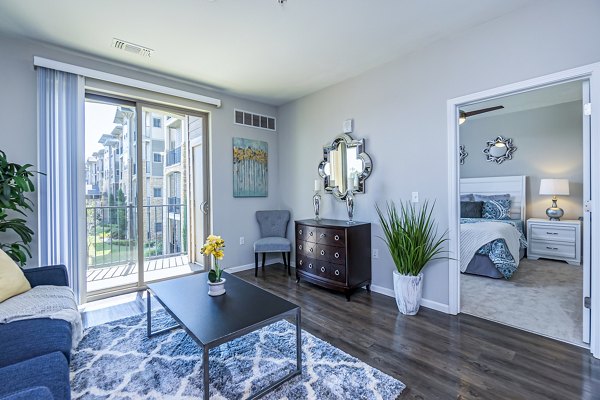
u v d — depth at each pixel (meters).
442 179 2.71
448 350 2.05
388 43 2.73
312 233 3.41
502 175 5.34
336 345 2.13
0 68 2.53
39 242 2.65
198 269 4.08
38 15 2.23
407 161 2.98
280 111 4.62
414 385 1.68
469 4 2.16
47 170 2.69
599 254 1.91
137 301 3.04
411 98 2.93
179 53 2.86
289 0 2.08
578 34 1.98
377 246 3.29
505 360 1.92
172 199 4.08
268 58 2.99
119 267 3.45
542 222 4.62
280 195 4.66
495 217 5.09
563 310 2.67
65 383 1.13
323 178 3.90
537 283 3.47
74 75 2.84
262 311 1.75
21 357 1.27
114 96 3.25
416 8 2.20
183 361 1.93
